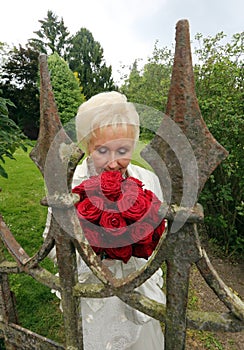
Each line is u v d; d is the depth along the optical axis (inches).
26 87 597.0
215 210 115.5
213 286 24.0
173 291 25.5
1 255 41.1
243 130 99.3
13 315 45.4
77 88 561.6
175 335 27.2
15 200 166.7
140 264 41.5
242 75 105.2
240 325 24.5
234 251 110.7
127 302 28.5
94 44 873.5
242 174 101.0
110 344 41.0
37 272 35.5
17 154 302.8
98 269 28.9
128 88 165.0
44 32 887.1
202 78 118.4
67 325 33.5
